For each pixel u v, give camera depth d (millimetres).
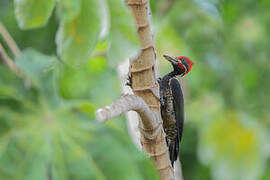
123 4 4164
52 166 4262
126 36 4180
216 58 13680
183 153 16188
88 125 4508
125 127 7492
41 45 12172
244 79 13938
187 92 13828
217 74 13703
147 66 6340
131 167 4406
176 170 9805
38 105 4465
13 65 6137
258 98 13820
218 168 10312
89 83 11562
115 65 4172
